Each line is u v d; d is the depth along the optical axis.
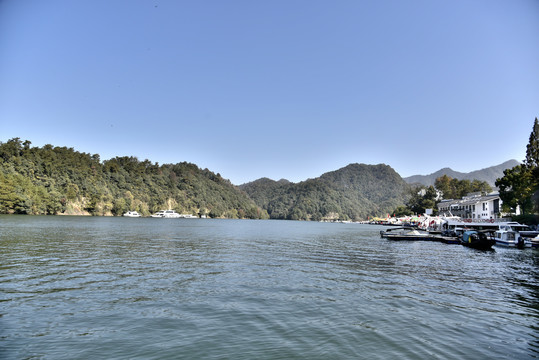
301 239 65.81
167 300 17.36
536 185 65.00
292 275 24.80
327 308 16.58
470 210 110.75
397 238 65.81
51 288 19.06
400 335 13.27
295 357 11.21
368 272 26.89
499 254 43.31
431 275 26.17
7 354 11.00
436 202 161.00
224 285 20.95
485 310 16.89
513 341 13.02
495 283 23.67
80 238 48.56
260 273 25.30
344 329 13.80
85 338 12.42
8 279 20.81
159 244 44.84
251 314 15.47
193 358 11.01
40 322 13.84
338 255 38.41
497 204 100.06
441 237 62.34
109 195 190.00
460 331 13.89
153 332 13.12
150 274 23.72
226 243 50.66
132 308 15.95
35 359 10.72
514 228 63.12
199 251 38.50
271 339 12.66
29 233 52.81
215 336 12.87
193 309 16.02
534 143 72.50
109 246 39.94
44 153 178.75
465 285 22.69
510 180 73.06
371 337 13.01
